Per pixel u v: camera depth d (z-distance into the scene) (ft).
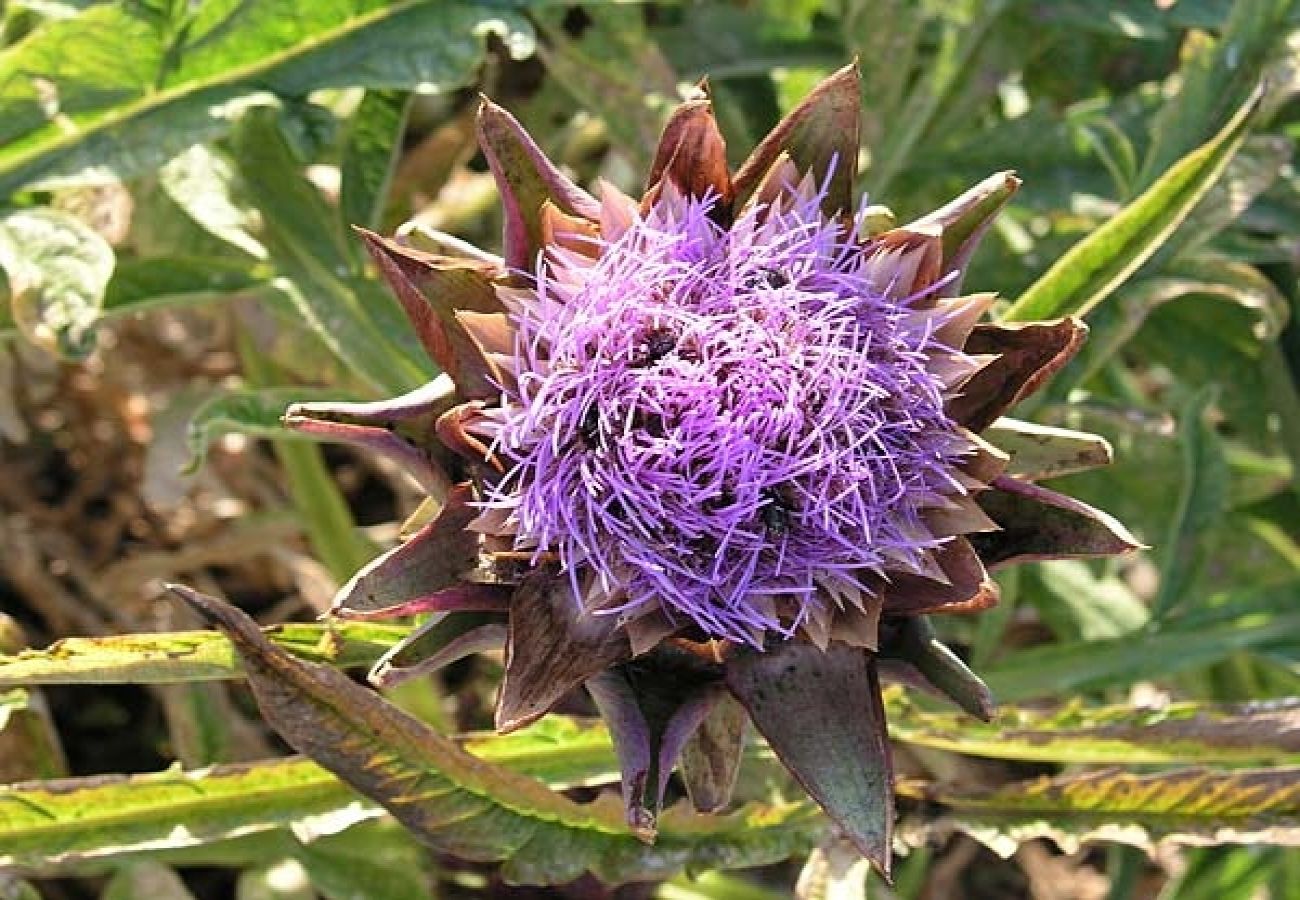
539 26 1.88
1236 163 1.82
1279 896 1.98
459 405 1.44
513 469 1.42
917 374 1.43
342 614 1.41
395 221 2.09
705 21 2.06
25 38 1.69
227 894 2.08
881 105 1.98
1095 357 1.81
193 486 2.16
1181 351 2.05
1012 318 1.66
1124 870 1.99
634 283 1.43
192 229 1.87
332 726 1.52
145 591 2.13
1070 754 1.73
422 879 1.90
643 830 1.39
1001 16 1.98
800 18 2.17
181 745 1.92
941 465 1.43
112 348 2.15
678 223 1.44
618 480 1.42
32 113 1.69
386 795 1.56
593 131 2.13
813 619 1.43
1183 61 1.90
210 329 2.17
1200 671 2.07
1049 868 2.24
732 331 1.43
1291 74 1.82
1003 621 1.88
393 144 1.82
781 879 2.15
